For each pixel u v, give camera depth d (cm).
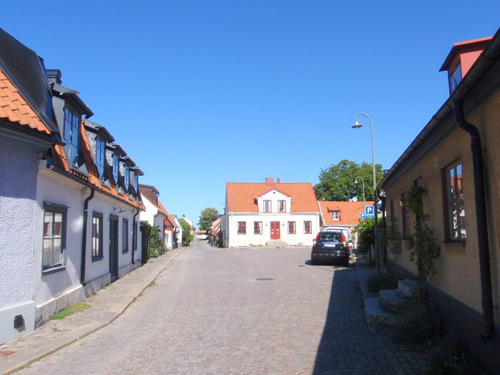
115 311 966
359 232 2023
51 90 927
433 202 742
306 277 1565
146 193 3594
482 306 488
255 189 5431
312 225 5144
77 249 1073
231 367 590
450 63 951
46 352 652
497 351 462
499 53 390
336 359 617
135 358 636
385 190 1383
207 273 1808
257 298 1138
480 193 492
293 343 707
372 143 1812
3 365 586
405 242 948
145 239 2444
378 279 1162
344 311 954
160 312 993
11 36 849
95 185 1149
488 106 477
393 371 554
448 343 561
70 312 934
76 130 1071
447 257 667
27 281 764
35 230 794
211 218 11400
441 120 597
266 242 5059
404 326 676
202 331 798
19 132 710
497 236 464
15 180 738
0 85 752
